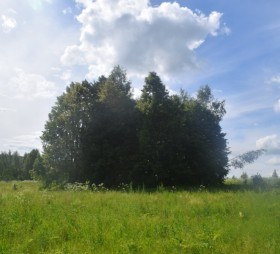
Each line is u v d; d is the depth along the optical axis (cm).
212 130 4456
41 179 4322
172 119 4125
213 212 1265
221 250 751
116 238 830
